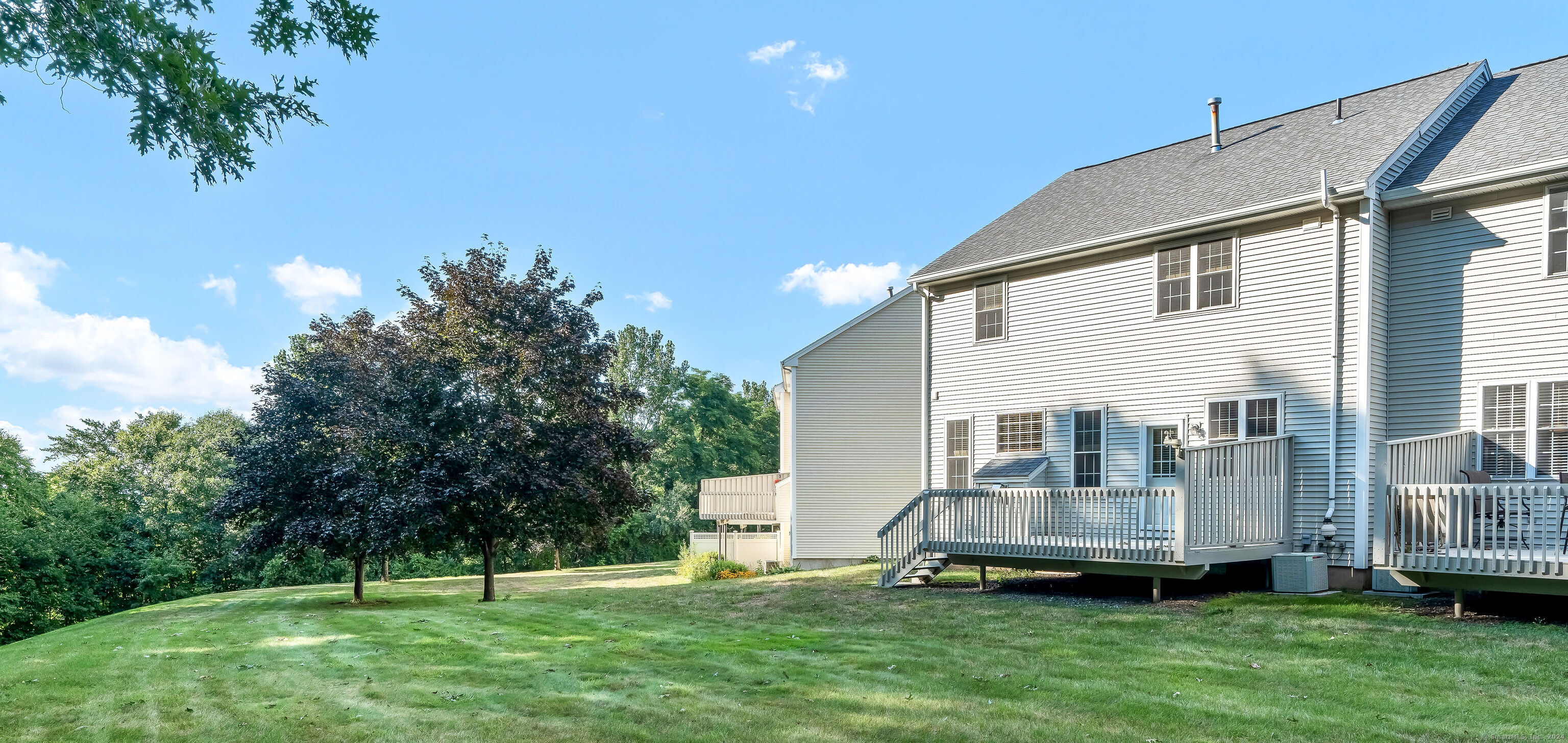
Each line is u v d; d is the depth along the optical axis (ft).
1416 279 44.37
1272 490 45.27
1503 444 41.09
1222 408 49.06
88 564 111.14
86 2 20.34
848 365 85.40
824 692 26.71
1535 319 40.45
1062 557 45.91
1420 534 38.17
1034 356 58.13
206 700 27.55
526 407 66.23
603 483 68.23
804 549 83.87
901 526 54.70
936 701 25.17
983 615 41.52
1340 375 44.55
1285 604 39.99
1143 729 21.85
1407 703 23.70
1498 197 41.93
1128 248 53.78
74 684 30.40
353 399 62.95
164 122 22.90
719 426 196.65
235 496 63.46
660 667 31.50
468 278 66.44
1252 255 48.47
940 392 63.67
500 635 40.96
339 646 38.63
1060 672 28.66
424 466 59.57
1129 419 53.06
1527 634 31.50
